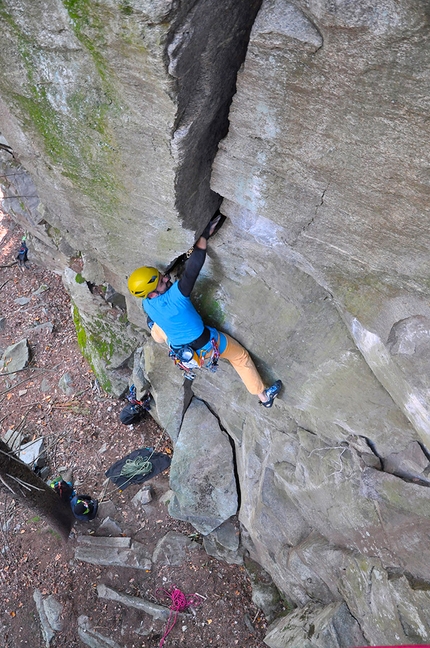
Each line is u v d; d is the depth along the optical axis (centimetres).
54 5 258
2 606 720
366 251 299
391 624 446
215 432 682
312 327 411
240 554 678
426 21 194
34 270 1172
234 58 279
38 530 780
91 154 352
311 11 220
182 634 649
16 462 647
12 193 848
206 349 430
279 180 305
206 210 380
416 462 404
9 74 321
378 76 223
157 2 224
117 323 791
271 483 580
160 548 714
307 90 250
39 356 1032
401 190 256
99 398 921
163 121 291
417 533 409
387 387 371
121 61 267
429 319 300
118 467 818
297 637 523
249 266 417
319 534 535
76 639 676
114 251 455
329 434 482
